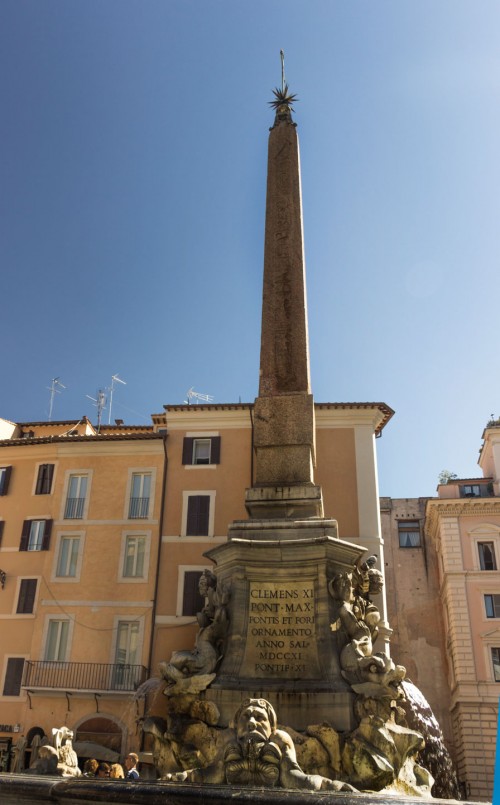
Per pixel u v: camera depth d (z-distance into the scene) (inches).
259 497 366.6
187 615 1080.8
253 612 312.0
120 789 198.8
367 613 323.9
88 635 1094.4
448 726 1467.8
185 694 289.1
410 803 183.2
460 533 1472.7
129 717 1015.0
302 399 407.2
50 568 1149.1
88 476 1206.3
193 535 1131.3
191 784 203.3
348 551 325.4
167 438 1202.6
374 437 1158.3
